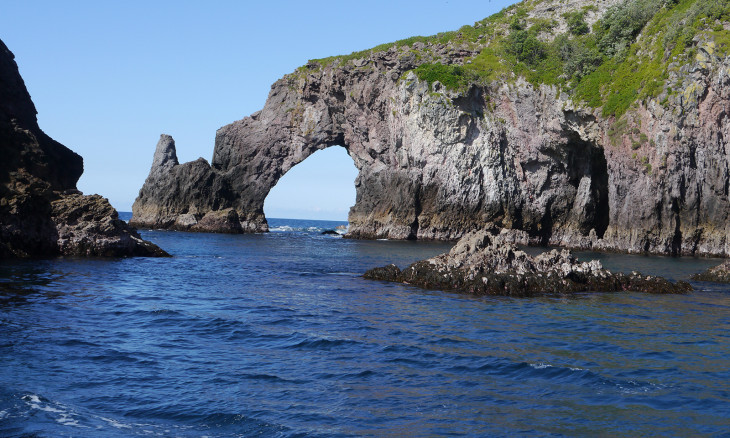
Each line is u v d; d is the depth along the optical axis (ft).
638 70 223.92
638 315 74.08
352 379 44.55
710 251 199.52
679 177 201.36
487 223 260.42
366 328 63.21
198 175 328.08
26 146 133.69
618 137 218.79
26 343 51.72
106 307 72.13
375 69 298.76
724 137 193.77
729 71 186.39
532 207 260.42
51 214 132.46
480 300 85.10
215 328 61.87
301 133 326.85
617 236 221.25
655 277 99.86
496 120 259.80
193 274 114.42
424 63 280.72
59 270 106.01
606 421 36.83
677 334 62.39
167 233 285.23
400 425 35.76
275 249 198.70
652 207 208.74
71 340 53.93
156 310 70.74
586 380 44.96
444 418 37.01
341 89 313.53
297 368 47.26
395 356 51.39
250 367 47.26
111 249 138.51
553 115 247.50
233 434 34.22
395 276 107.14
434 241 262.06
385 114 294.87
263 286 98.94
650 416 37.76
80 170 162.09
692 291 99.04
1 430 33.45
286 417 36.63
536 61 267.59
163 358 49.32
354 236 291.99
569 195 258.57
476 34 300.40
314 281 107.04
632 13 244.83
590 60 247.09
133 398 39.50
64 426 34.53
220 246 206.69
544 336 60.64
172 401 39.09
